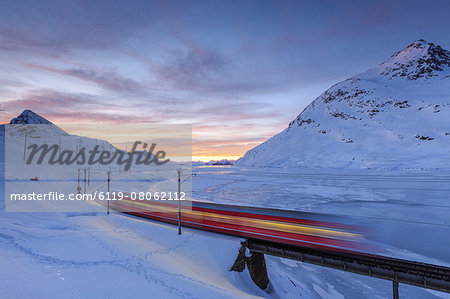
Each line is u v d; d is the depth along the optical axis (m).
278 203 63.06
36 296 9.87
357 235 23.89
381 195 73.94
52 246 17.30
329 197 72.12
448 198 67.00
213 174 175.88
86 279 12.47
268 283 26.48
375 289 30.36
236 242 23.39
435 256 27.27
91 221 29.22
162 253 20.89
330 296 28.28
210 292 13.38
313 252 20.17
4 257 13.25
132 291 11.83
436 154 177.50
